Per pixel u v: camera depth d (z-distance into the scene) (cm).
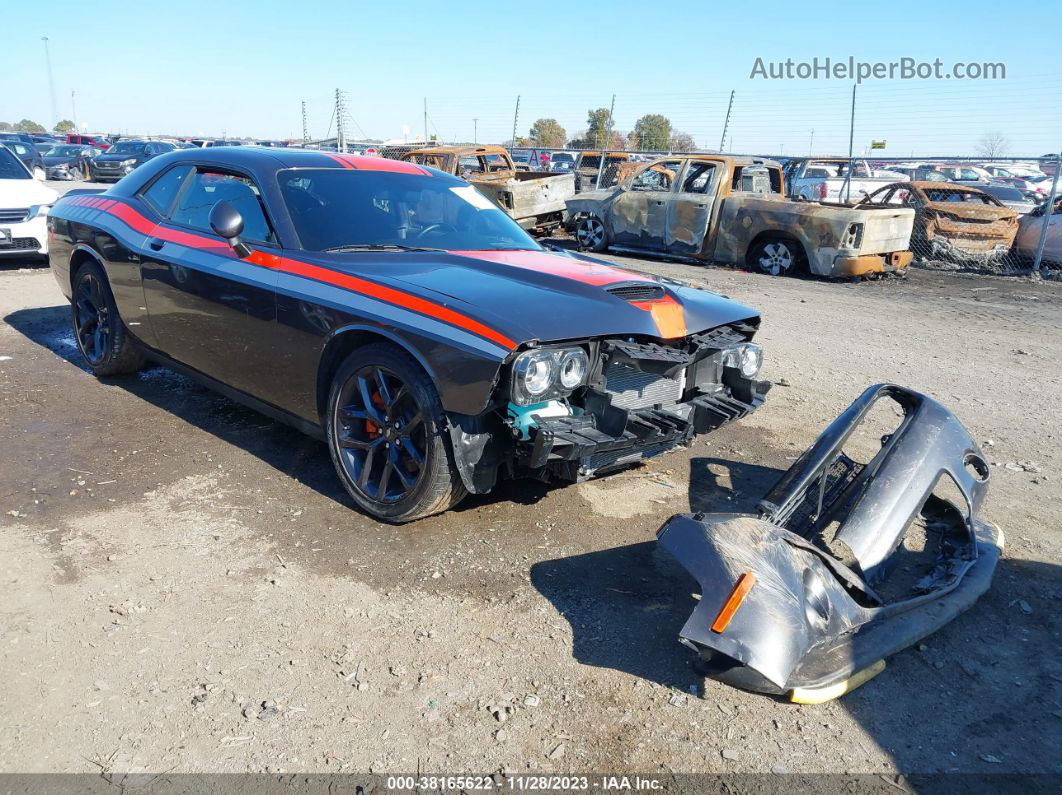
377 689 243
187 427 447
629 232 1288
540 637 271
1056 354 723
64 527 331
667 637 274
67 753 215
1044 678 260
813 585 249
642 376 345
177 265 414
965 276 1225
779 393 568
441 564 313
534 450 292
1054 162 1237
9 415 455
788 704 244
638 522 357
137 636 263
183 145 2780
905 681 256
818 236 1078
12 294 793
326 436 361
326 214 387
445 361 294
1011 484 414
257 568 306
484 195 468
